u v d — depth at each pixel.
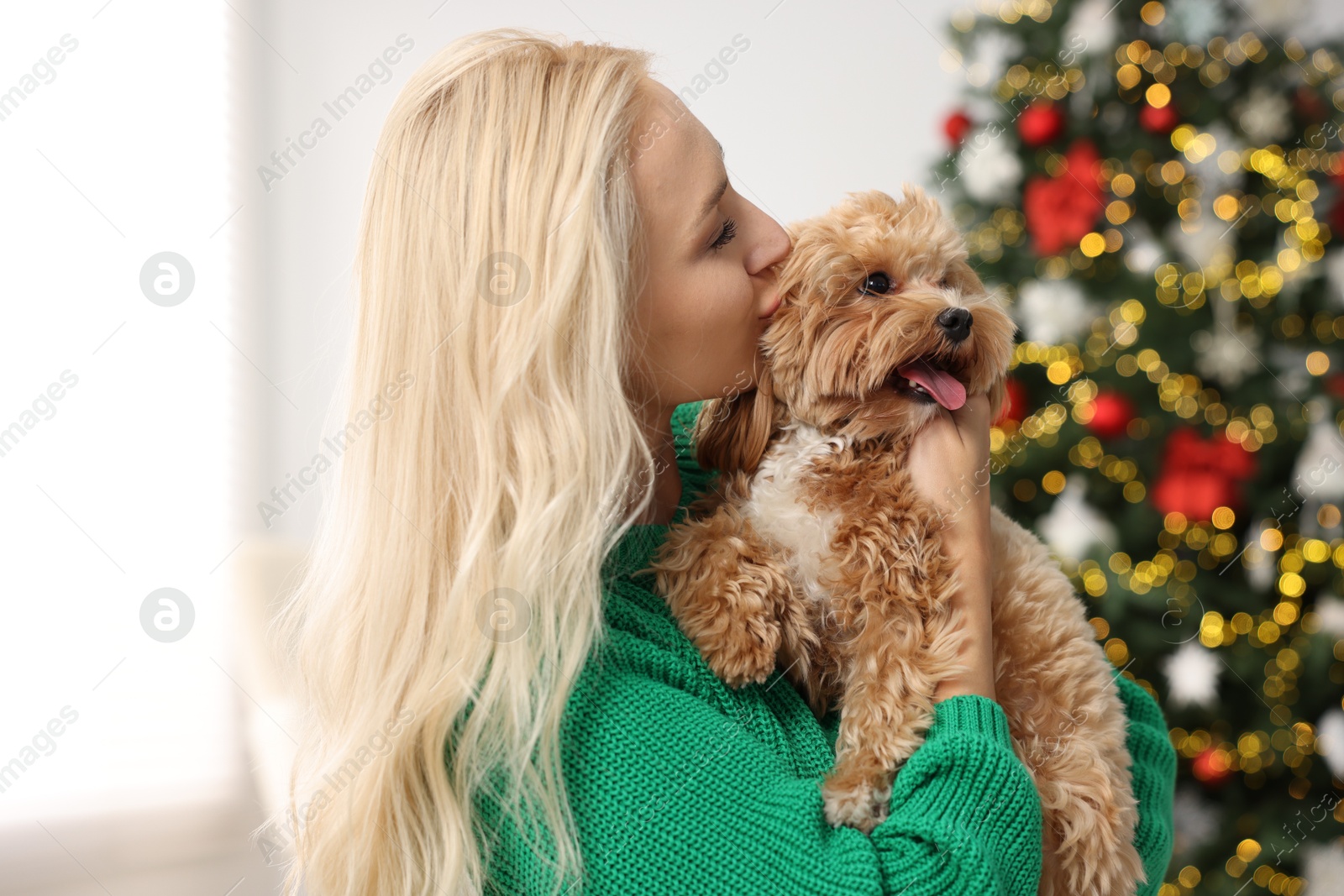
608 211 1.07
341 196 3.30
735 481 1.41
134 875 2.65
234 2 3.16
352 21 3.35
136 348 2.88
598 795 0.96
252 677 2.63
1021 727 1.29
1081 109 3.21
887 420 1.33
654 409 1.25
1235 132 3.12
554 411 1.01
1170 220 3.16
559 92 1.08
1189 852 3.19
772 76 3.66
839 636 1.30
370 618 1.07
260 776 2.59
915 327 1.30
